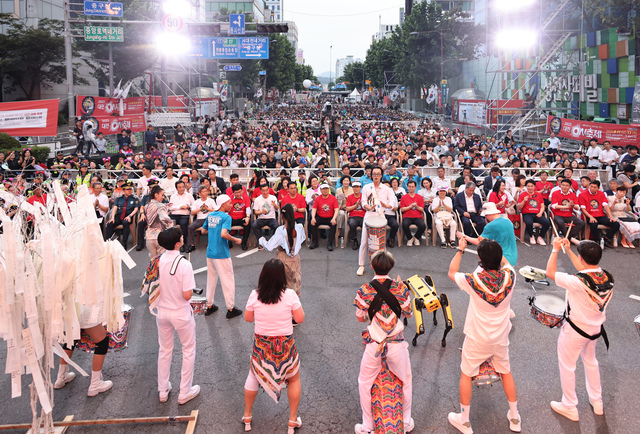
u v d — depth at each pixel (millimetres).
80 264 3969
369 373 4094
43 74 35438
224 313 6988
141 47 31266
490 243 4078
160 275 4594
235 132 28562
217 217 6621
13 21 34500
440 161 15070
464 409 4203
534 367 5367
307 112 68625
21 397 4898
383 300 3986
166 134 29828
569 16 27094
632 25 21734
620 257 9492
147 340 6148
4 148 19094
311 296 7613
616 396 4770
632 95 22000
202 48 27375
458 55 48438
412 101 65812
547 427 4305
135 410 4609
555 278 4363
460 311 6949
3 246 3584
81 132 20984
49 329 3805
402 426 3871
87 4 21516
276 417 4496
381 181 10805
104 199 10734
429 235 11234
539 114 28328
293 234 6555
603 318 4234
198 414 4531
